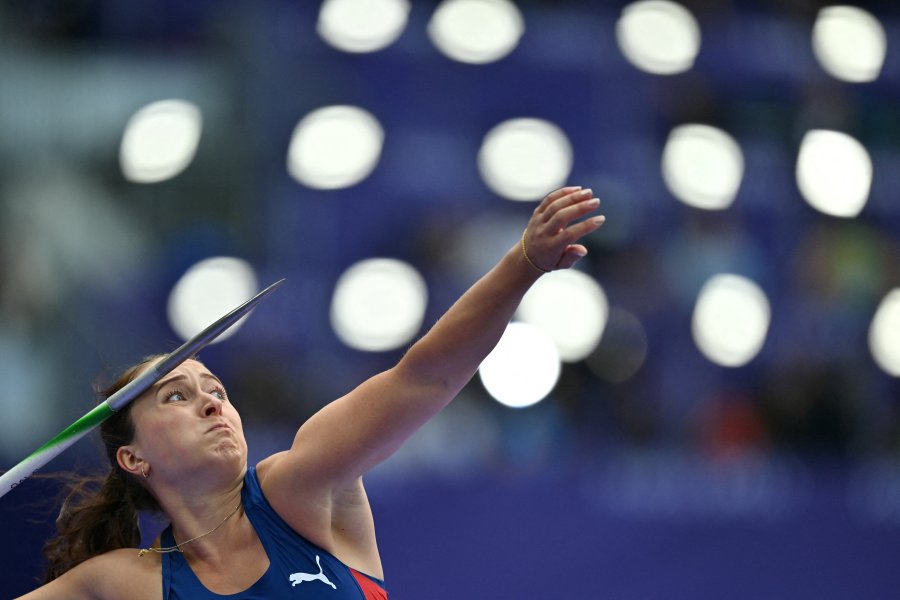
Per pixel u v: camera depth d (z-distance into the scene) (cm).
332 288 2902
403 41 3103
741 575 2381
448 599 2261
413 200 2997
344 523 1152
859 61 3319
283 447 2434
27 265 2800
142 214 2970
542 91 3117
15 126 2973
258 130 3020
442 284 2838
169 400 1155
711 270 2952
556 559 2316
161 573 1127
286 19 3091
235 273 2845
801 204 3119
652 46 3195
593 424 2700
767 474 2488
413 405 1081
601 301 2788
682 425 2761
